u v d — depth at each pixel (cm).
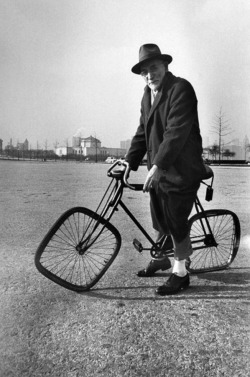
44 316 239
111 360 190
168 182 271
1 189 1012
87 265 340
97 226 294
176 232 278
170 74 283
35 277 312
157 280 309
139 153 306
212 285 297
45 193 914
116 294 278
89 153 11931
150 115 284
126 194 951
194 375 178
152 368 183
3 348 202
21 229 496
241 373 180
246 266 346
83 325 227
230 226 371
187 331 220
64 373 179
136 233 475
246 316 240
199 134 283
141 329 222
